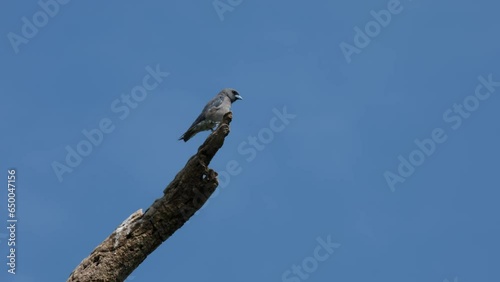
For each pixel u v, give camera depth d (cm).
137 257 1433
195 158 1402
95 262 1416
